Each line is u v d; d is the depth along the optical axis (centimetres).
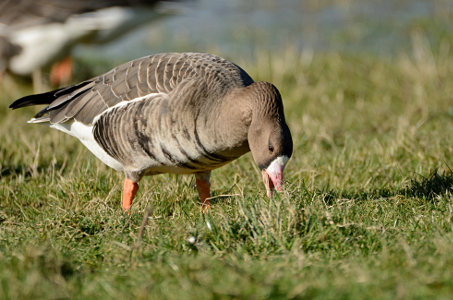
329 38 2708
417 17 2939
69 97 1153
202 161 1024
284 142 957
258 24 2961
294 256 786
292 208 873
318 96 1894
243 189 1084
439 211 943
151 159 1048
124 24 2022
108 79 1115
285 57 2252
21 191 1219
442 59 2236
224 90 1005
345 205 963
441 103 1755
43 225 982
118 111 1057
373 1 3262
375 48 2548
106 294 704
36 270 728
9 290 694
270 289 671
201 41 2731
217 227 886
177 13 2106
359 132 1567
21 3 1998
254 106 969
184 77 1026
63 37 2003
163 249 848
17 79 2098
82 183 1178
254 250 843
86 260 854
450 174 1129
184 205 1092
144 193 1102
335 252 816
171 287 701
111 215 1009
